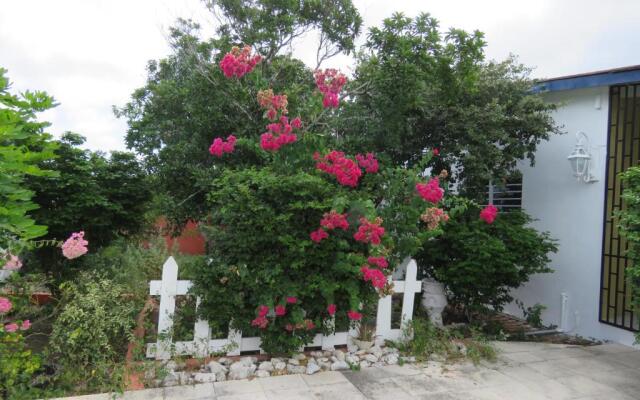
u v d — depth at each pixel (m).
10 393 2.96
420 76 5.32
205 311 3.74
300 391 3.36
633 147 5.40
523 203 6.82
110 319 3.42
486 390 3.54
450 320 5.95
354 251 4.00
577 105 5.94
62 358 3.34
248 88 5.48
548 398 3.44
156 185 5.84
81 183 5.04
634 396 3.52
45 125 3.57
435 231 4.39
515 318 6.62
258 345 4.06
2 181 3.08
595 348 4.92
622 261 5.41
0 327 3.13
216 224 4.28
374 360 4.09
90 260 5.23
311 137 4.32
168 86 6.88
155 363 3.50
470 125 5.78
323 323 4.10
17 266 3.74
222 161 5.64
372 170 4.81
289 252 3.78
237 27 6.42
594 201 5.64
